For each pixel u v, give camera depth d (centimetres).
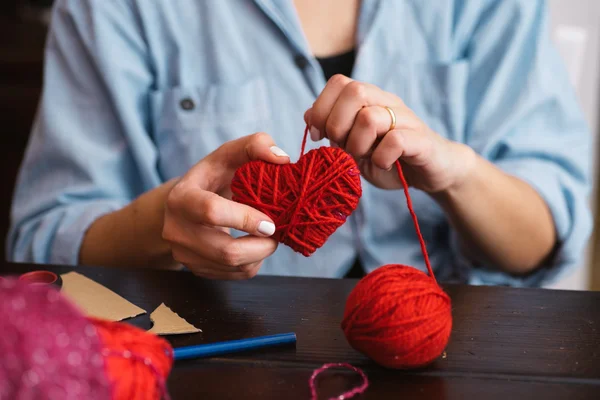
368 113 60
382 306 47
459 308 61
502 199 80
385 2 97
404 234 99
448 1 98
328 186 53
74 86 97
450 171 70
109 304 60
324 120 63
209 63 99
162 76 99
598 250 211
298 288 65
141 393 38
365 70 97
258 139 58
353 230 97
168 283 66
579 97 128
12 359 32
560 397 47
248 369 50
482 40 99
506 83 98
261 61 98
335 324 58
